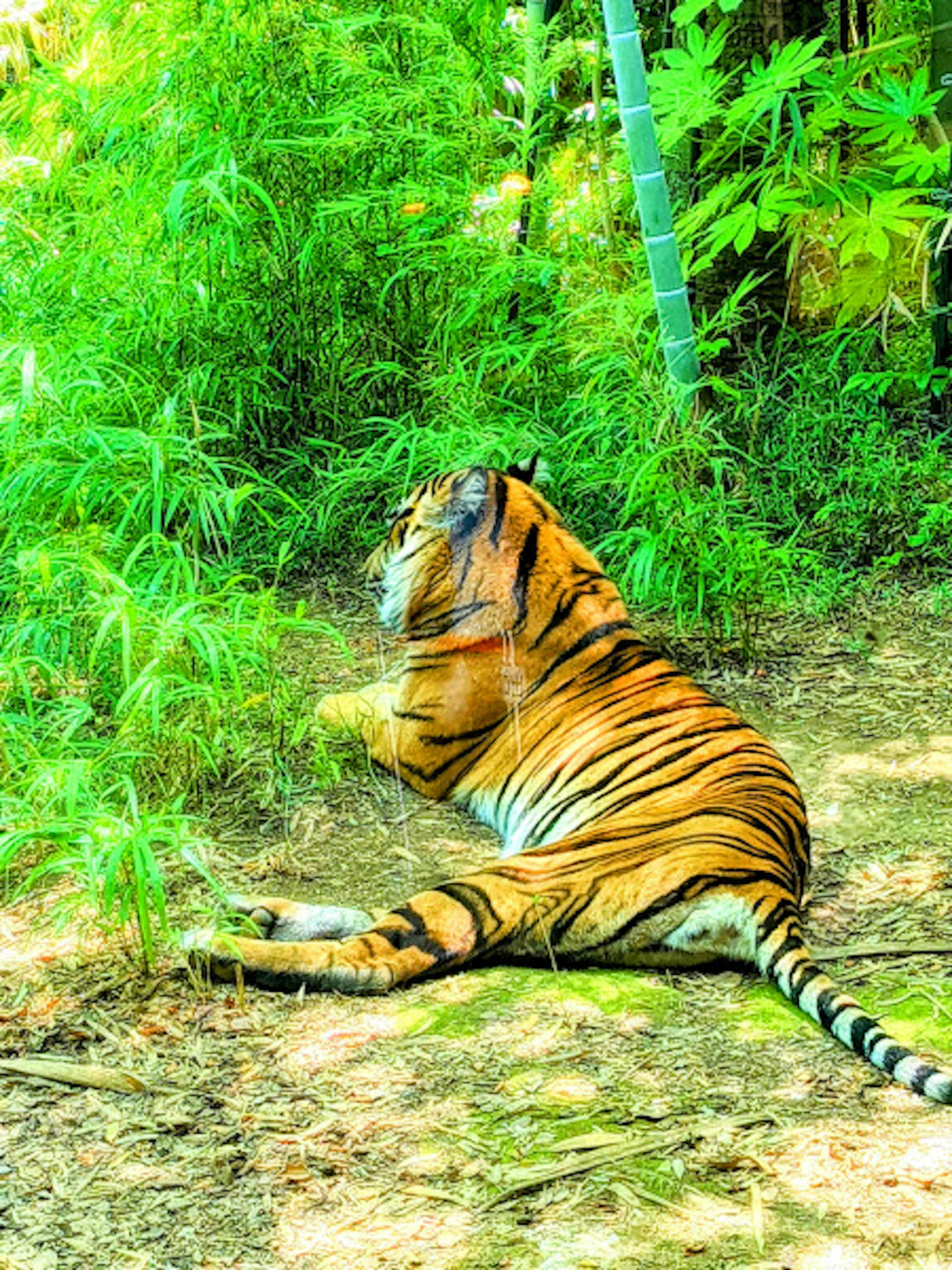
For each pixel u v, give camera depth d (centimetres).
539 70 1014
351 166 996
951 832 649
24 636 705
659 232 862
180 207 882
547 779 658
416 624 699
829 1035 509
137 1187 447
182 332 958
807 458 951
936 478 941
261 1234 426
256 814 681
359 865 641
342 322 987
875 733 742
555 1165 449
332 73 987
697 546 818
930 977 545
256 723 725
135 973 555
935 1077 467
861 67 1019
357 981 541
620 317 876
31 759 627
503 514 685
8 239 980
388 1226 427
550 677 675
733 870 540
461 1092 485
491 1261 412
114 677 728
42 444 802
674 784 618
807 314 1093
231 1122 475
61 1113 482
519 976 552
